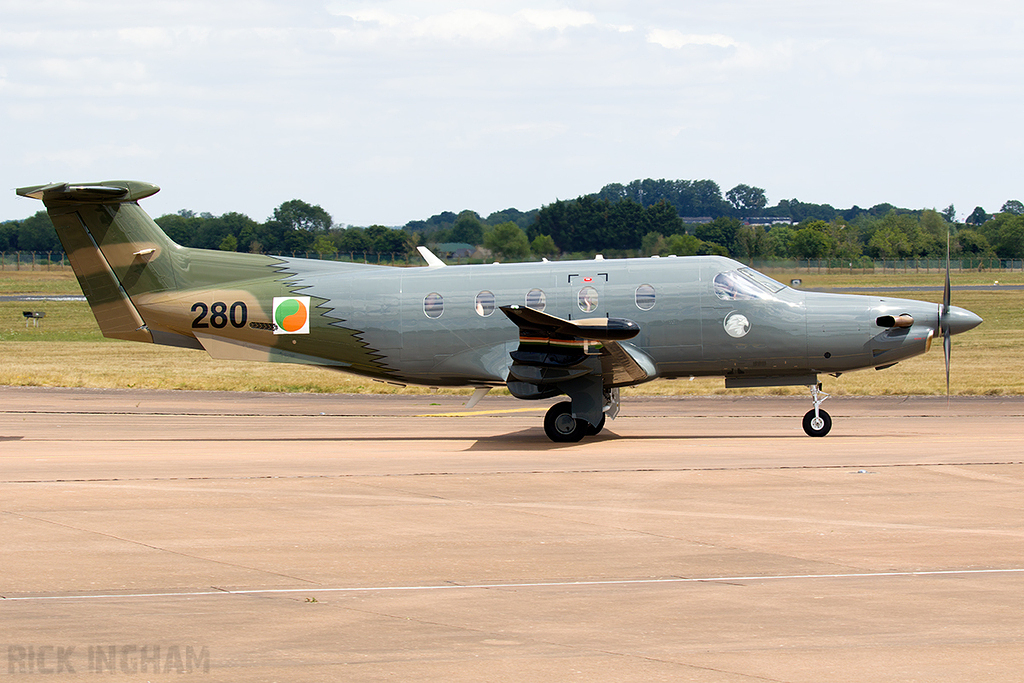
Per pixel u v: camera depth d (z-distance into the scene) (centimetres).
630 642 1451
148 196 3903
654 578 1819
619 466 3073
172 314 3931
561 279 3769
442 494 2634
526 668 1338
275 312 3891
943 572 1845
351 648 1424
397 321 3828
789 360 3738
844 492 2620
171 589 1748
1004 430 4022
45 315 11644
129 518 2345
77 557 1977
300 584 1786
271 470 3055
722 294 3706
